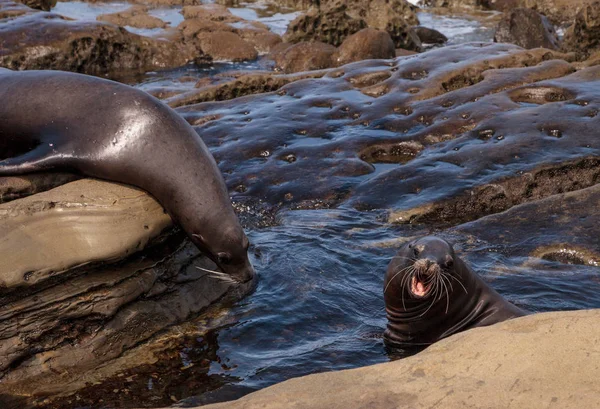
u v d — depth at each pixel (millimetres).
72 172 8016
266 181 13312
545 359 4406
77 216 7723
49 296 7684
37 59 23750
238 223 8312
